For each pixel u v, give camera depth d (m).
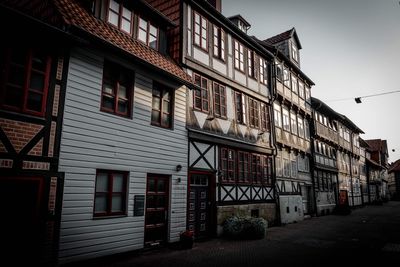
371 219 19.11
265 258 8.18
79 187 7.14
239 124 13.84
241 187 13.41
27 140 6.29
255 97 15.37
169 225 9.66
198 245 10.02
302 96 21.64
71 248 6.84
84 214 7.19
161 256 8.36
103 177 7.90
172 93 10.50
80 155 7.25
